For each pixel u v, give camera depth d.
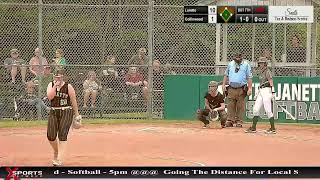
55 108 38.47
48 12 71.88
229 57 73.38
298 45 73.62
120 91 68.75
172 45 72.50
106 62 71.00
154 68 69.31
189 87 67.31
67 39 71.81
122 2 76.12
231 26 73.19
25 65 66.62
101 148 45.44
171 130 57.75
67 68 70.12
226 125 61.88
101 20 72.12
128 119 67.25
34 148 45.56
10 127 59.75
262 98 56.97
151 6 68.00
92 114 68.12
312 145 48.44
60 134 38.38
